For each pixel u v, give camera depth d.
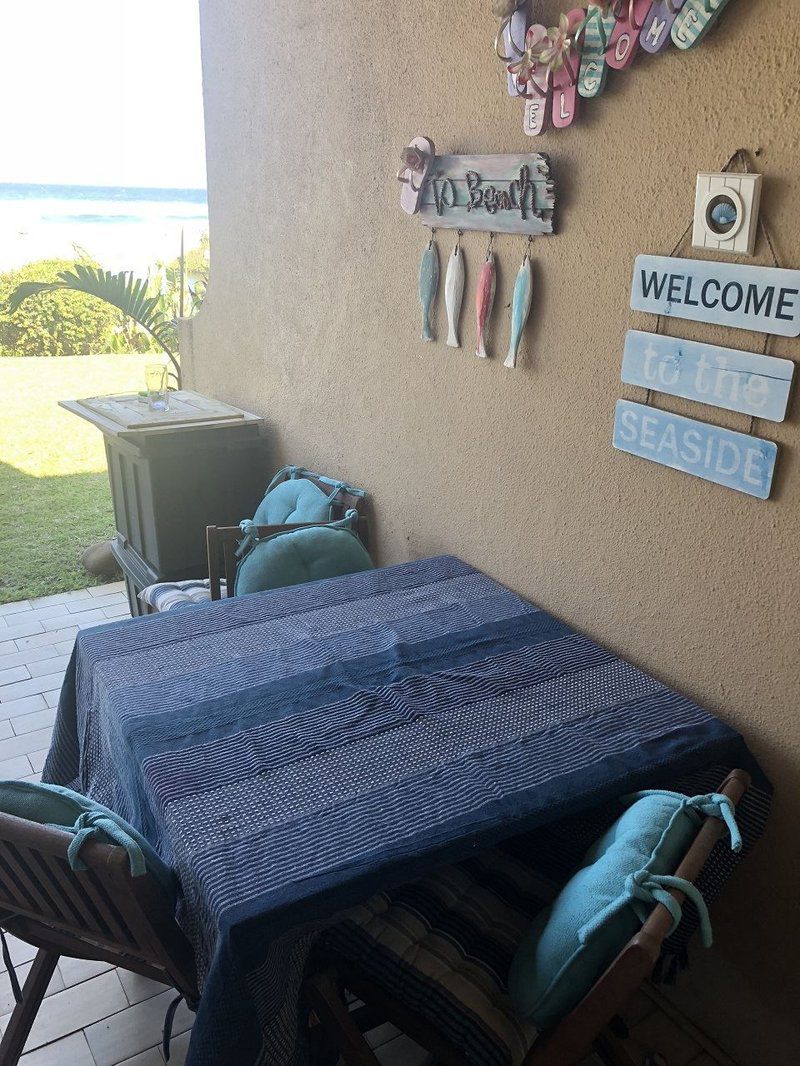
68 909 1.34
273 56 2.90
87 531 4.75
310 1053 1.42
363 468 2.85
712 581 1.65
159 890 1.23
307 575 2.43
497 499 2.24
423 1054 1.74
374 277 2.58
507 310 2.07
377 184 2.47
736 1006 1.74
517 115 1.92
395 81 2.31
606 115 1.69
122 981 1.90
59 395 8.02
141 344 10.42
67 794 1.28
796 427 1.43
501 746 1.52
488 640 1.92
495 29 1.93
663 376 1.64
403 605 2.12
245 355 3.57
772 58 1.36
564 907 1.22
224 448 3.23
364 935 1.40
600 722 1.60
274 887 1.18
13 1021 1.56
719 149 1.47
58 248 20.64
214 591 2.53
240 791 1.38
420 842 1.27
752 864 1.67
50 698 3.05
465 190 2.07
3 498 5.32
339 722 1.58
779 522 1.50
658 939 1.04
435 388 2.40
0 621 3.67
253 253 3.33
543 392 2.00
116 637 1.93
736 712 1.66
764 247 1.42
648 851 1.19
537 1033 1.28
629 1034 1.79
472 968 1.35
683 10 1.44
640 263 1.64
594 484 1.90
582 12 1.64
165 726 1.56
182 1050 1.73
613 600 1.91
